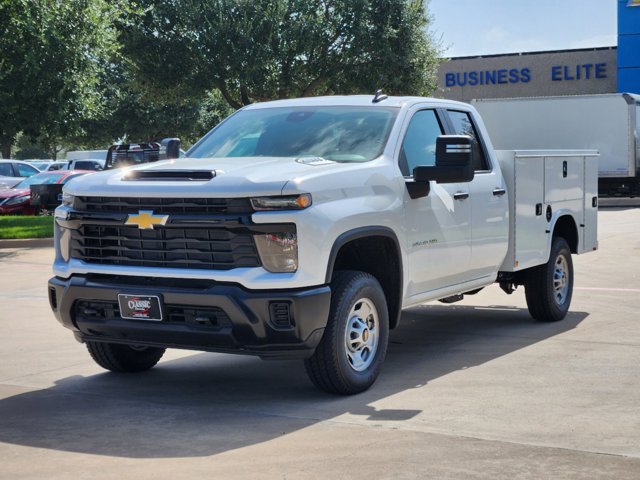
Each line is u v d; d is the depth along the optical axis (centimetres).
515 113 3148
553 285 935
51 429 573
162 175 635
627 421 571
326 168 636
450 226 750
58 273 665
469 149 677
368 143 706
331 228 609
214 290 594
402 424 570
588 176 1013
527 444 524
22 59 2089
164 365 770
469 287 806
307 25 3297
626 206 3034
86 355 807
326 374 631
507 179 855
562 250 955
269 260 593
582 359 760
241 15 3306
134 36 3253
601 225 2189
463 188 774
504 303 1091
